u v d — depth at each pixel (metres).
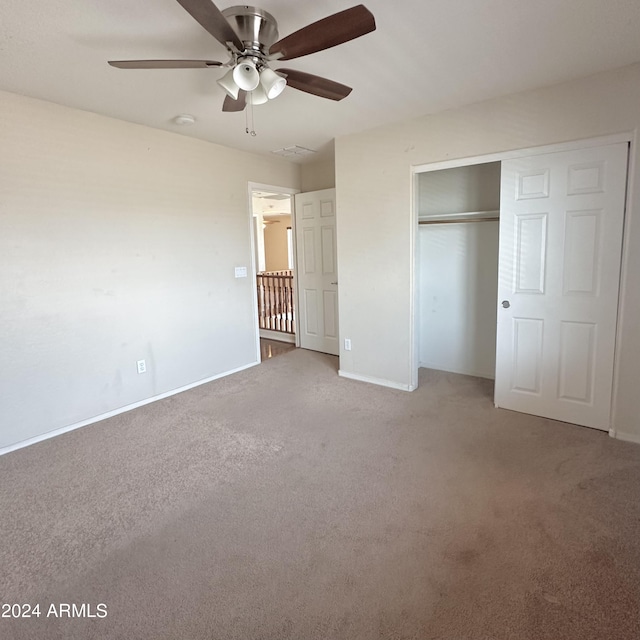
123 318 3.39
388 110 3.12
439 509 2.06
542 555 1.74
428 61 2.32
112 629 1.46
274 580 1.65
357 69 2.41
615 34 2.05
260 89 2.04
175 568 1.73
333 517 2.03
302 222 5.12
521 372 3.12
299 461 2.56
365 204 3.73
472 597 1.54
